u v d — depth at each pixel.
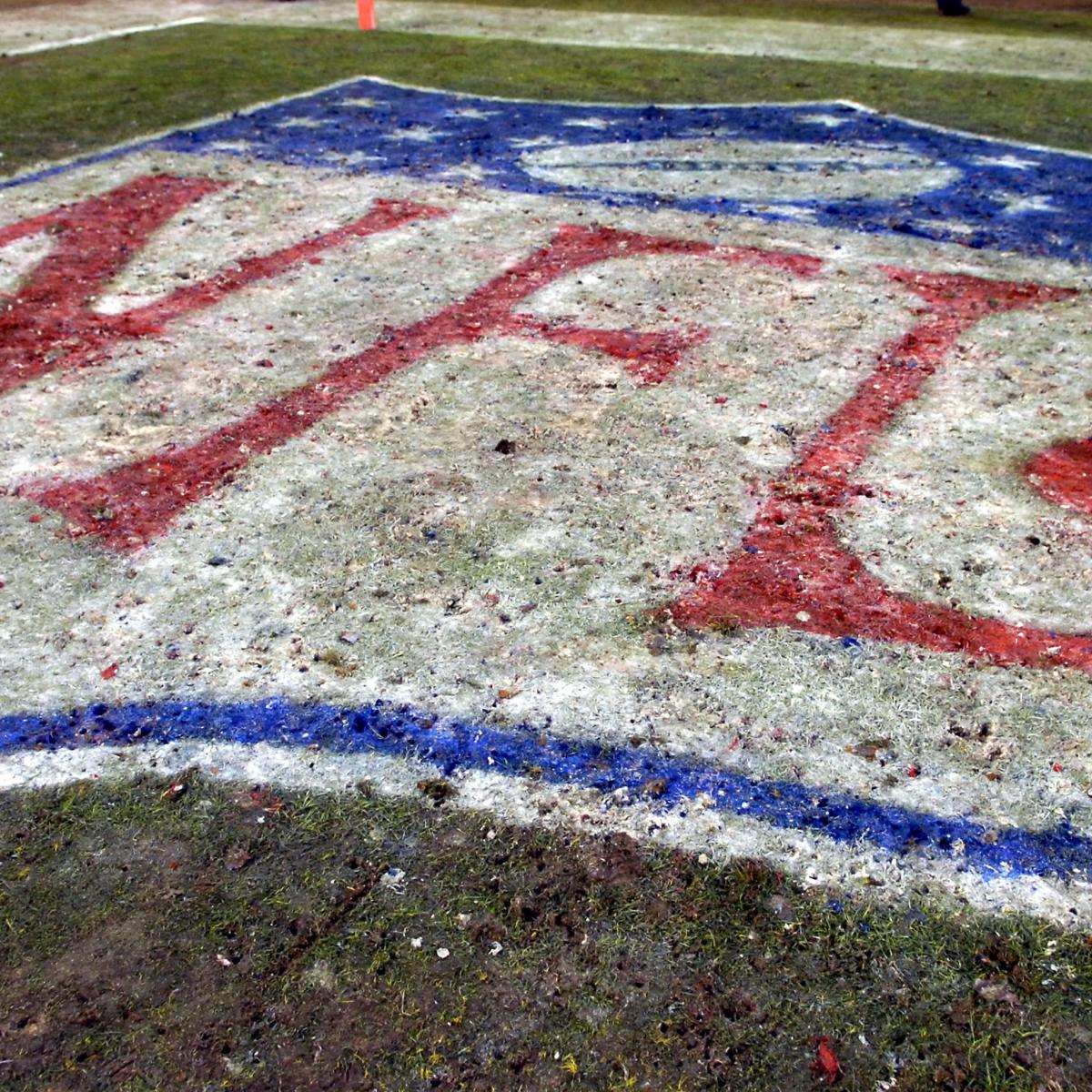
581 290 6.03
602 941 2.48
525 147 8.69
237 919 2.53
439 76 10.98
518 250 6.62
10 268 6.35
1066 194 7.44
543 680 3.24
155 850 2.71
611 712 3.13
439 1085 2.19
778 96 10.06
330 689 3.21
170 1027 2.29
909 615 3.50
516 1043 2.27
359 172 8.07
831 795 2.87
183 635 3.42
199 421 4.69
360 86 10.58
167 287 6.11
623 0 15.34
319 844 2.73
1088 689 3.19
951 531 3.91
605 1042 2.27
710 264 6.38
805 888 2.62
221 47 12.32
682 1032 2.29
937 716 3.10
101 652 3.35
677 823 2.79
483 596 3.58
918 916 2.55
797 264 6.36
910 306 5.79
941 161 8.18
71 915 2.54
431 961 2.43
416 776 2.93
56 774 2.93
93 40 12.73
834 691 3.20
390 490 4.16
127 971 2.41
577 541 3.86
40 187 7.69
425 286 6.10
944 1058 2.24
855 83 10.48
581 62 11.52
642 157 8.42
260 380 5.05
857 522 3.97
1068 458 4.37
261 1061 2.23
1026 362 5.16
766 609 3.53
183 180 7.86
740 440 4.51
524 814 2.81
